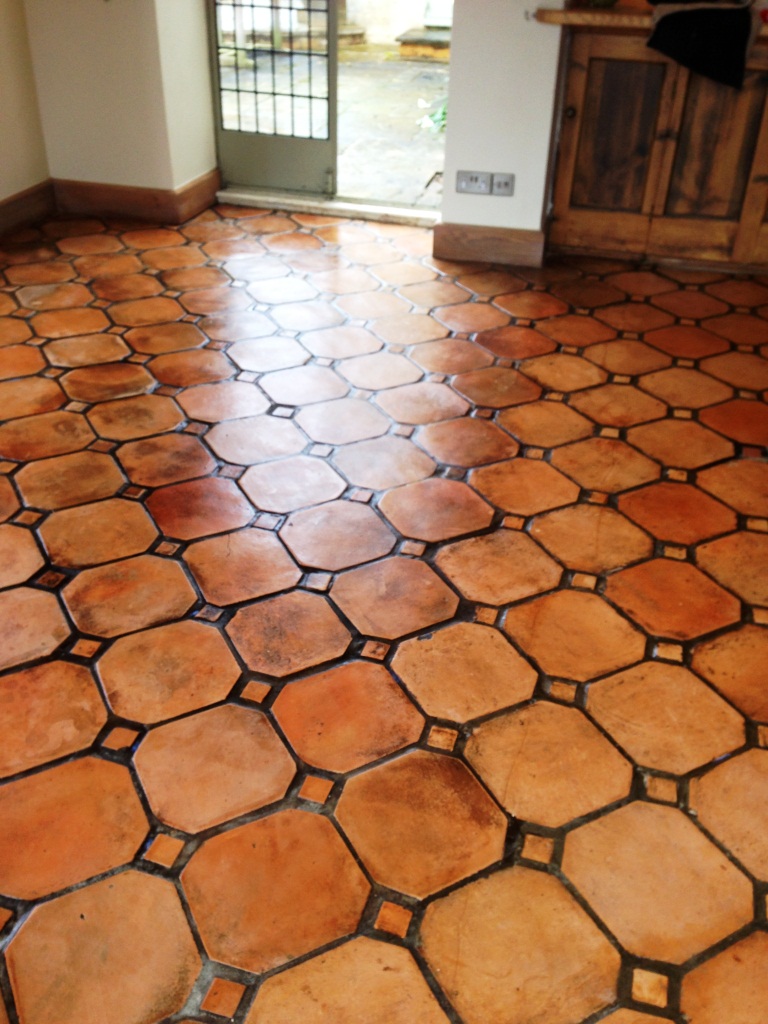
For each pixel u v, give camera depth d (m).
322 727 2.12
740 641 2.39
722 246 4.57
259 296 4.28
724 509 2.90
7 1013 1.58
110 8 4.57
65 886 1.78
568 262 4.73
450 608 2.48
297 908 1.75
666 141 4.36
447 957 1.67
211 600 2.48
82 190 5.17
